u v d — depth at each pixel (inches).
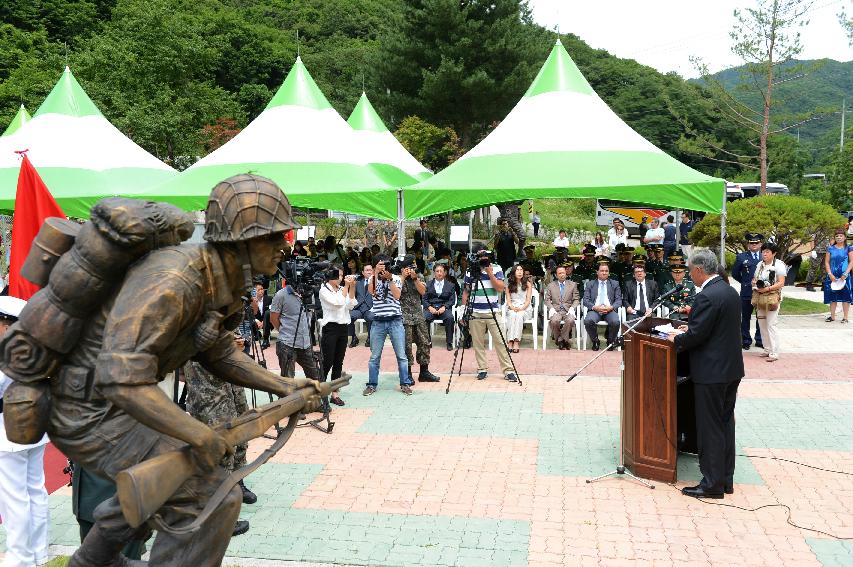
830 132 2367.1
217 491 113.7
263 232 110.6
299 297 307.1
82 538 166.6
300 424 310.7
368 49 2090.3
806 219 652.1
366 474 251.6
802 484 236.4
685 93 1727.4
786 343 488.7
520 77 1203.9
